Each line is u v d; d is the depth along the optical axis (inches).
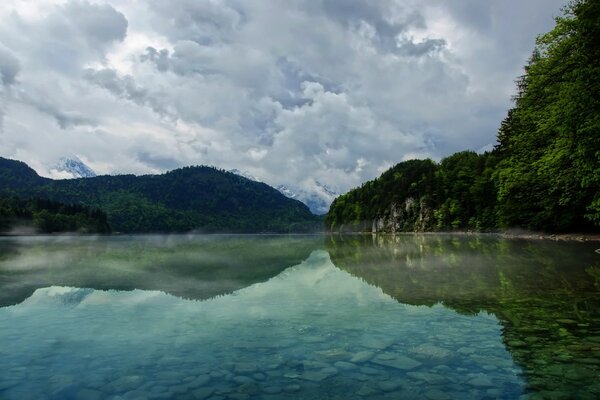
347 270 759.1
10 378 247.4
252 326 362.0
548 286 494.3
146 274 717.9
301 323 369.1
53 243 2187.5
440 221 4242.1
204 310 428.5
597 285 491.2
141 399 217.6
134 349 301.4
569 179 1296.8
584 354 263.9
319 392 222.5
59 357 285.3
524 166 1643.7
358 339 316.2
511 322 343.9
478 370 245.0
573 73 979.9
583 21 909.2
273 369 259.0
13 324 374.0
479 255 952.3
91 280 641.0
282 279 652.7
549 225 1749.5
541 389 216.2
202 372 255.3
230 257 1117.1
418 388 223.6
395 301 450.6
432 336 315.9
